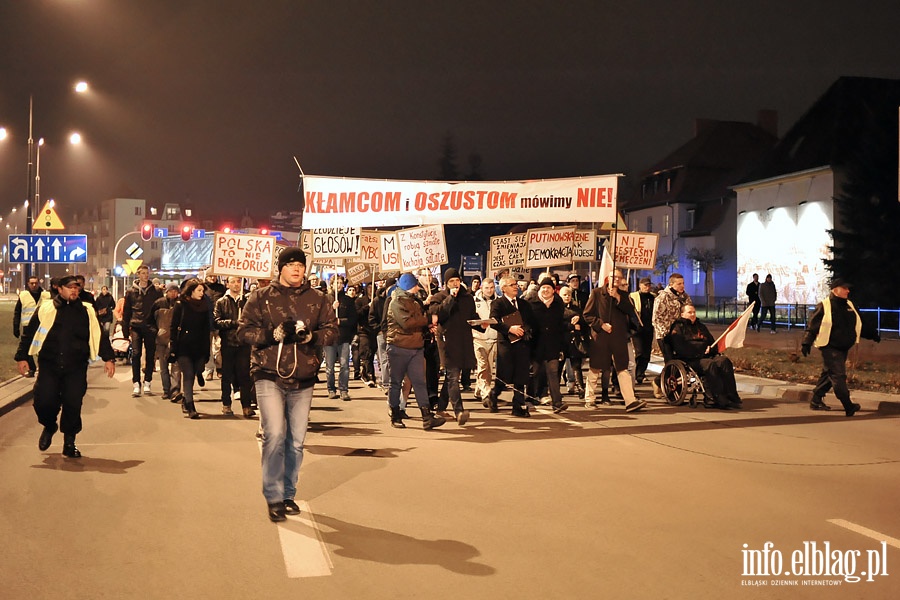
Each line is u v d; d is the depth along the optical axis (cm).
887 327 3102
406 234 1675
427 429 1119
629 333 1627
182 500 732
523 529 639
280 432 662
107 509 702
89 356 927
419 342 1120
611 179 1375
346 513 687
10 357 2239
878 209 3709
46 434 920
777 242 4491
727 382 1348
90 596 504
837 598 499
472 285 2011
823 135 4297
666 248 6262
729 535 623
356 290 1889
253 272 1518
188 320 1245
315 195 1384
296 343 670
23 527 650
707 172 6181
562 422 1195
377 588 513
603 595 500
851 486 784
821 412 1301
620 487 778
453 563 560
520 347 1248
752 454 945
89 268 14000
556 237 2050
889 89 4369
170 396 1494
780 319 3828
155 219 13400
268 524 655
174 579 532
